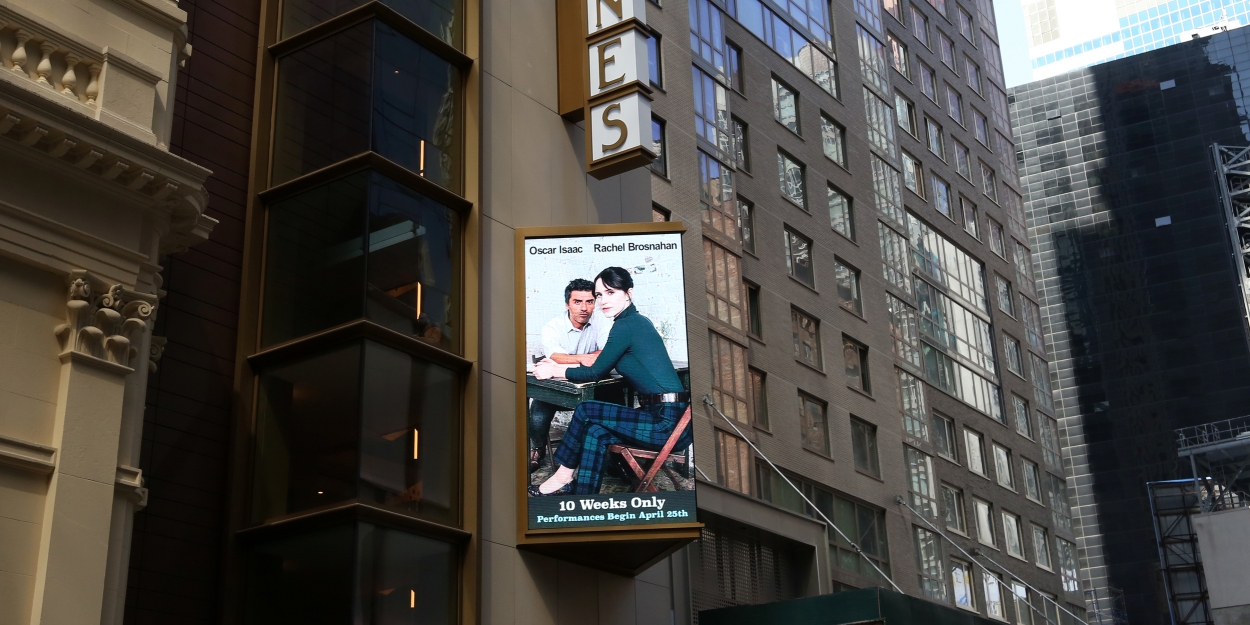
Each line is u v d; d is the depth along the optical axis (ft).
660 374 80.38
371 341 68.90
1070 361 368.68
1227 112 372.99
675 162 140.87
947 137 218.59
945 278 200.44
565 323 80.28
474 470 72.49
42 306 53.52
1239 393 341.82
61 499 50.65
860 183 181.98
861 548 149.79
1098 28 588.91
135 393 56.80
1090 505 349.61
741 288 146.00
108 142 55.36
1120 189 379.96
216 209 72.64
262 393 70.44
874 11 207.51
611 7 91.09
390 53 76.69
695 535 75.92
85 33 58.75
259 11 80.23
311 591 64.39
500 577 72.95
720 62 158.20
